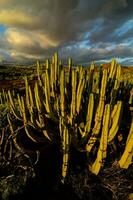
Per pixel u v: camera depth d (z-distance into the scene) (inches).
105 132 127.3
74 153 153.1
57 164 152.6
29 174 144.4
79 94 146.8
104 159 133.4
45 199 132.3
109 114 123.9
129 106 171.8
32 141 174.4
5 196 130.0
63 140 137.8
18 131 167.5
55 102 165.2
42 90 180.1
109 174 142.2
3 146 168.1
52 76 166.7
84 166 148.8
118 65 165.8
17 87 512.4
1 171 146.9
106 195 132.3
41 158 157.0
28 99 169.2
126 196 133.0
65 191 135.6
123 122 163.9
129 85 197.0
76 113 150.9
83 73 162.6
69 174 142.8
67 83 169.8
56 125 171.2
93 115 153.3
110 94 165.5
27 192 134.6
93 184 138.7
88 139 151.7
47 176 145.7
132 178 142.9
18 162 153.0
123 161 133.3
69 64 171.0
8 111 182.4
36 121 160.1
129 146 128.5
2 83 619.8
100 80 164.7
